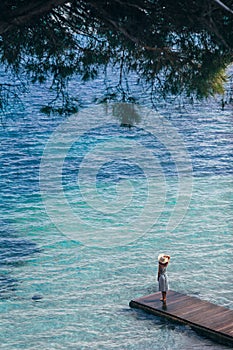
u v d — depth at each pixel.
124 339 24.81
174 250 37.41
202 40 13.55
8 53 15.45
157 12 12.80
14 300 29.42
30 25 14.42
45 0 12.39
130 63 15.06
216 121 83.12
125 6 12.88
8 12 12.48
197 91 14.10
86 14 13.85
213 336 23.44
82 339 25.33
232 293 30.42
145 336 24.62
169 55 13.81
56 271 33.56
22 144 68.88
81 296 30.14
